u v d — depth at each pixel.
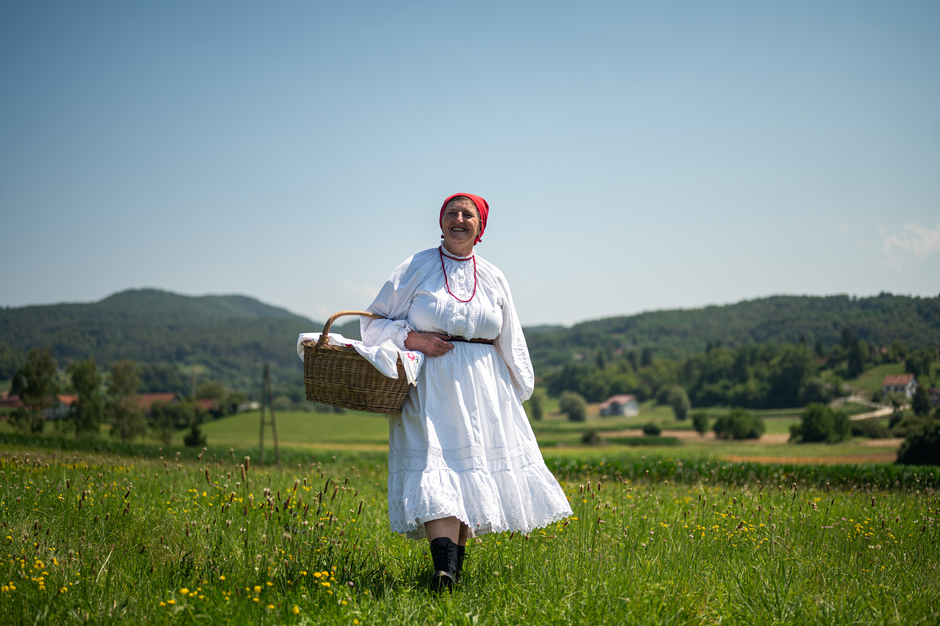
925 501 6.88
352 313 3.77
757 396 131.38
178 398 130.50
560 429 121.81
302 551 3.83
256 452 35.38
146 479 6.41
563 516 3.78
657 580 3.57
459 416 3.68
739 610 3.16
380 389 3.63
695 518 5.40
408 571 3.79
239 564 3.56
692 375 150.88
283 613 2.92
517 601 3.21
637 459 22.33
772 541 4.51
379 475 9.59
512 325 4.06
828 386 122.56
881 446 77.19
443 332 3.83
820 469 16.42
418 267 3.94
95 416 84.94
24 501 4.73
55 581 3.16
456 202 3.95
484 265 4.05
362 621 2.89
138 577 3.35
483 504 3.54
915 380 108.19
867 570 3.95
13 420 81.00
